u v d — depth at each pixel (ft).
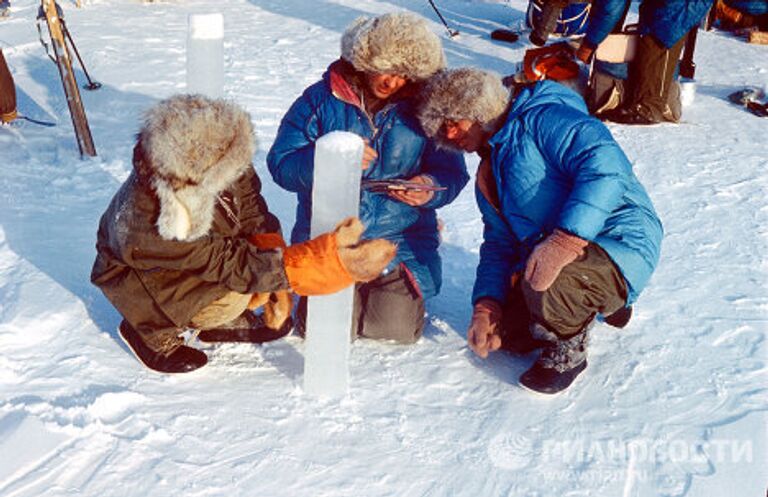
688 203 17.13
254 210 10.55
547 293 10.11
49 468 8.95
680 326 12.42
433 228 12.27
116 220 9.49
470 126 10.49
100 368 10.64
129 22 29.09
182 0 32.76
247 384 10.61
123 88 22.13
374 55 10.55
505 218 11.06
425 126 10.56
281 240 10.24
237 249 9.39
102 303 12.05
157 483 8.86
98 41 26.37
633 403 10.62
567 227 9.79
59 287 12.31
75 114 17.25
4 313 11.50
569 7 29.25
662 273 14.11
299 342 11.62
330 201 9.21
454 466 9.41
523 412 10.39
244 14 31.37
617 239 10.40
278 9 32.42
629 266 10.28
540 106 10.44
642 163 19.38
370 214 11.65
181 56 25.35
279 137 11.54
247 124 9.08
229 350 11.34
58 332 11.34
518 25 30.96
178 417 9.87
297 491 8.91
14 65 23.75
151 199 9.26
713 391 10.86
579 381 11.04
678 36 21.16
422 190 11.21
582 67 22.25
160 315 10.17
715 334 12.21
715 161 19.53
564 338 10.54
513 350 11.57
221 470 9.12
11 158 17.02
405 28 10.55
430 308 12.85
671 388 10.92
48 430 9.39
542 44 28.71
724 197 17.46
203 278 9.50
